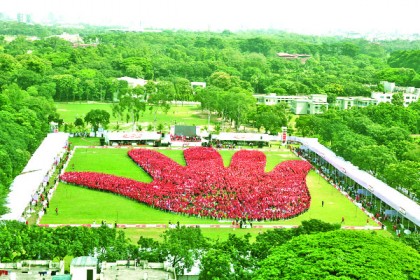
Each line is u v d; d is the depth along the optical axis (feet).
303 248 494.59
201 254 549.95
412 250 513.45
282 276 446.19
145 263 511.81
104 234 568.82
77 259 489.67
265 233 598.34
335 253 474.08
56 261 544.21
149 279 480.64
